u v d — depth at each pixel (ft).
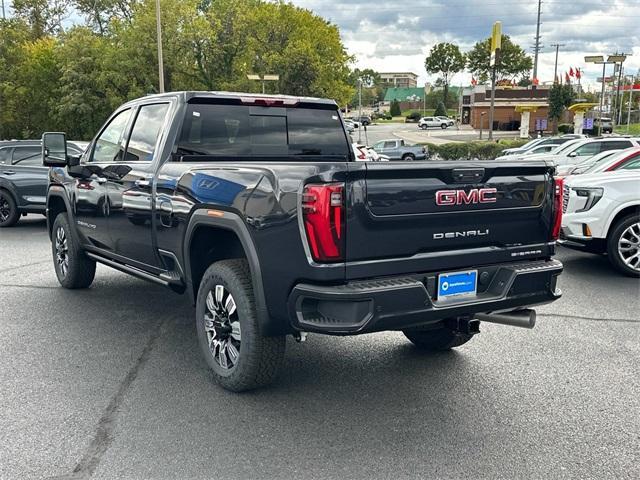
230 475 10.41
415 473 10.52
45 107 147.13
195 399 13.44
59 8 221.66
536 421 12.55
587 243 26.89
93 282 24.67
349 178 11.10
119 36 137.18
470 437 11.84
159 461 10.84
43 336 17.79
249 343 12.88
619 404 13.41
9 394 13.69
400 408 13.10
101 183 18.84
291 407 13.09
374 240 11.44
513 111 265.13
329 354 16.51
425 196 11.83
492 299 12.66
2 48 146.30
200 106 16.51
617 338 18.03
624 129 200.75
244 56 151.94
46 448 11.27
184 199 14.39
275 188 11.73
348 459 10.96
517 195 13.09
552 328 19.01
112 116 19.67
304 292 11.34
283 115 17.98
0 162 42.16
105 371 15.08
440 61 437.58
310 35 166.81
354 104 433.48
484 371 15.34
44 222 46.06
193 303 14.96
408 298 11.50
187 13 136.67
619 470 10.66
